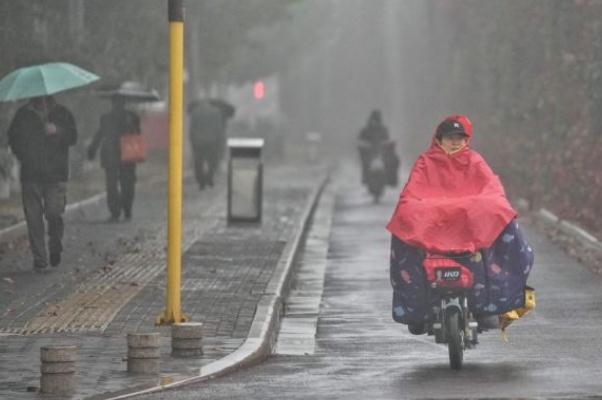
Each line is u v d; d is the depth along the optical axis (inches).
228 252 1958.7
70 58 2487.7
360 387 1030.4
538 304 1531.7
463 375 1087.6
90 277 1649.9
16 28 2295.8
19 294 1501.0
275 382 1056.2
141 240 2095.2
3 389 1005.2
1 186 2635.3
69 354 989.2
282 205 2974.9
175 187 1282.0
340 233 2497.5
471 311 1125.1
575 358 1170.0
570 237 2250.2
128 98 2486.5
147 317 1346.0
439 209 1111.6
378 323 1419.8
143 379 1044.5
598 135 2368.4
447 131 1136.2
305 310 1519.4
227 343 1208.2
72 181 3063.5
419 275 1130.0
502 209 1106.7
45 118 1706.4
